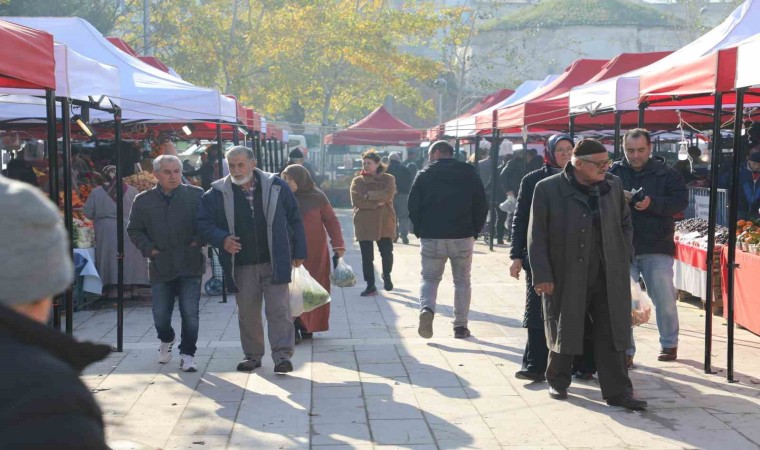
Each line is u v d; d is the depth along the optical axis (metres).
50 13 28.34
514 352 8.16
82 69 7.35
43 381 1.56
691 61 7.53
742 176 9.98
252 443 5.54
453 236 8.58
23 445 1.49
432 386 6.93
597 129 17.86
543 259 6.17
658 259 7.45
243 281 7.29
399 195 19.59
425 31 37.22
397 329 9.34
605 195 6.14
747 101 10.43
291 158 15.70
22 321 1.60
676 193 7.26
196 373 7.40
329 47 35.19
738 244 8.90
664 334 7.59
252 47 34.22
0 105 11.73
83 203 12.12
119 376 7.31
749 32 9.54
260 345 7.47
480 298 11.46
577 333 6.15
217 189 7.19
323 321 8.66
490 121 17.80
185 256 7.43
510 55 40.66
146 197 7.45
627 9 44.44
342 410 6.28
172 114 11.35
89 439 1.55
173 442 5.55
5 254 1.64
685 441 5.52
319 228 8.62
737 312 8.94
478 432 5.75
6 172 13.01
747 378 7.03
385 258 12.09
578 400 6.46
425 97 45.44
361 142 30.12
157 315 7.56
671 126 16.48
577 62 17.66
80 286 10.67
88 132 8.26
